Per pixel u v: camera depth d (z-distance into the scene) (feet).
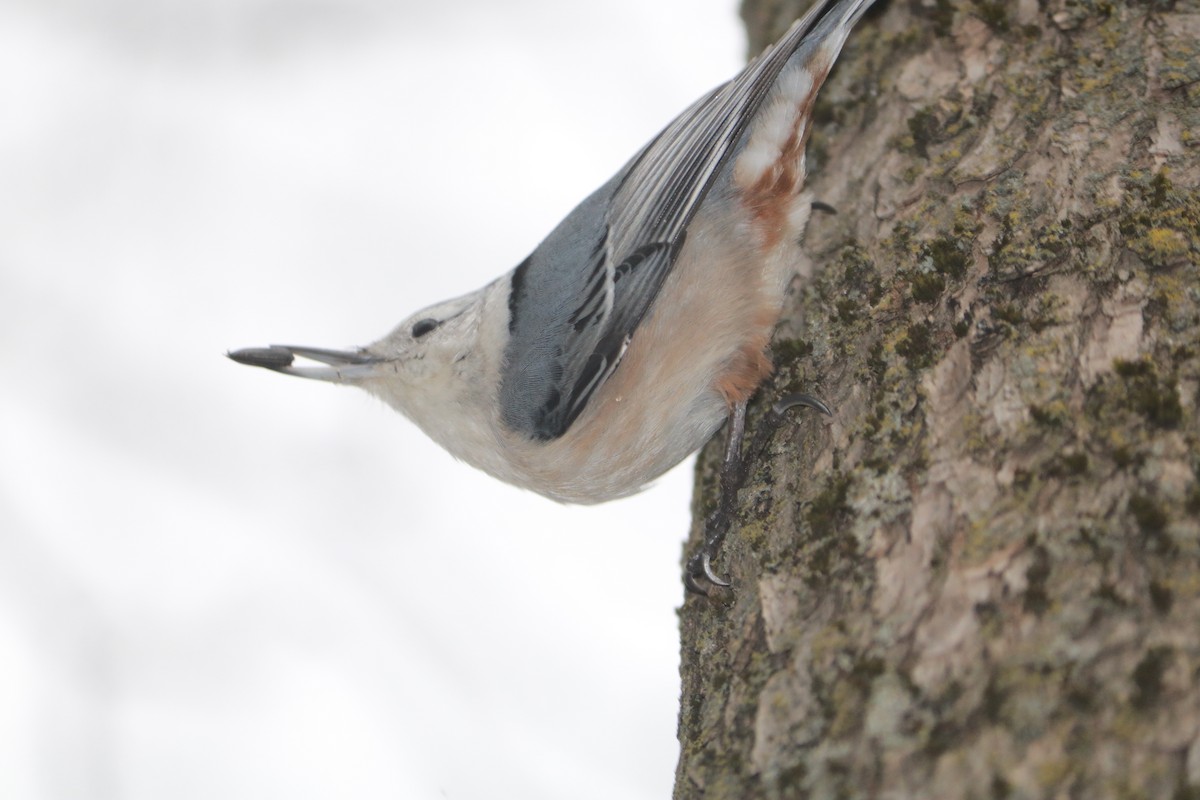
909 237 8.36
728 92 8.47
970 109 8.40
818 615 8.23
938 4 8.46
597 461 8.48
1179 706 7.59
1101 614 8.16
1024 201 8.32
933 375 8.28
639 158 8.50
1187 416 8.20
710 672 8.27
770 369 8.43
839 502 8.26
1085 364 8.23
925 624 8.19
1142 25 8.38
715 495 8.43
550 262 8.50
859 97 8.48
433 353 8.53
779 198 8.46
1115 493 8.19
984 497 8.21
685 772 8.23
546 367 8.48
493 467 8.52
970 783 7.80
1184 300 8.24
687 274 8.45
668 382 8.45
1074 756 7.63
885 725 8.18
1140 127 8.32
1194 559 8.16
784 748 8.20
